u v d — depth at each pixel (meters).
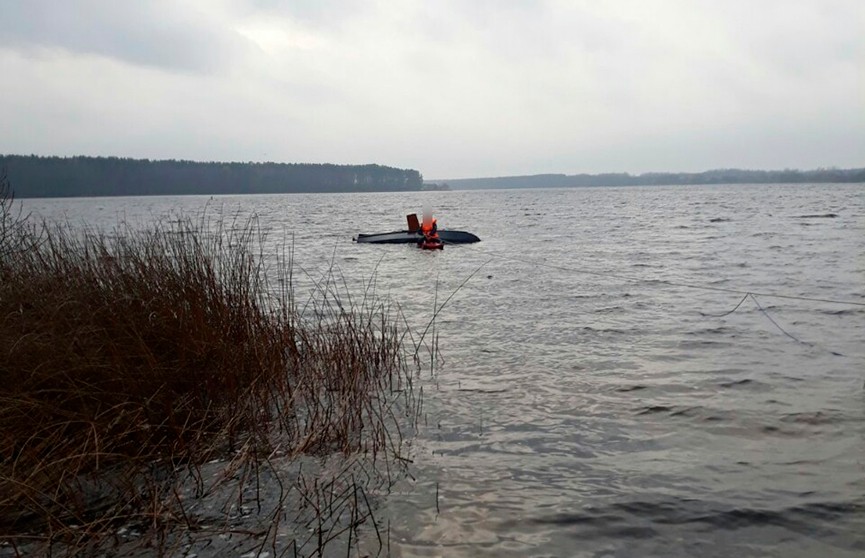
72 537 3.33
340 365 6.12
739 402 5.50
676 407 5.40
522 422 5.11
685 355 7.08
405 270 15.26
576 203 75.56
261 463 4.29
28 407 4.08
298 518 3.54
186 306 5.61
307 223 39.00
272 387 5.52
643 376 6.31
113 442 4.17
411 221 23.30
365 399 5.60
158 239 7.21
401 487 3.95
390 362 6.86
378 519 3.54
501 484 4.00
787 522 3.53
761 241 21.45
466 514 3.61
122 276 5.88
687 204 63.47
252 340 5.80
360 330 7.41
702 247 19.88
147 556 3.16
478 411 5.38
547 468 4.24
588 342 7.77
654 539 3.38
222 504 3.70
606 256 17.80
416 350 7.39
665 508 3.70
